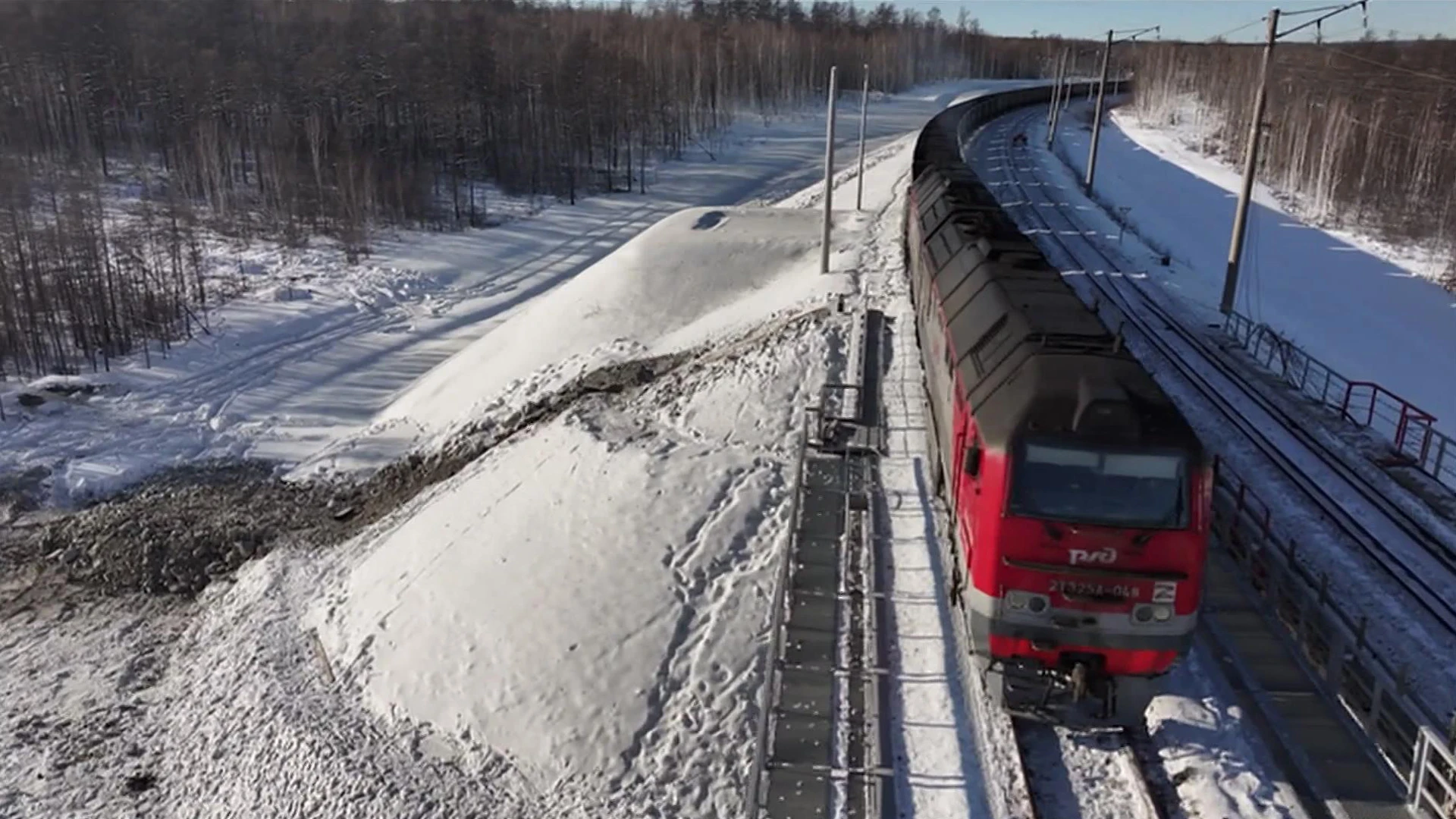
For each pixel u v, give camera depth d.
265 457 34.44
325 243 63.47
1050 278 18.25
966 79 176.25
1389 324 39.28
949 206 26.25
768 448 22.34
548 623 17.78
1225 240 50.78
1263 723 12.70
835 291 31.94
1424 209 61.69
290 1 122.94
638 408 26.09
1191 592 11.86
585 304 38.06
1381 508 18.77
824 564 17.30
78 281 47.19
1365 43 106.31
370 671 18.94
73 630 24.36
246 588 24.67
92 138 81.56
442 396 37.22
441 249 63.81
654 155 97.50
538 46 98.75
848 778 12.60
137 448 34.88
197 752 18.47
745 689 15.41
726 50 117.88
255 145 77.00
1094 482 11.89
